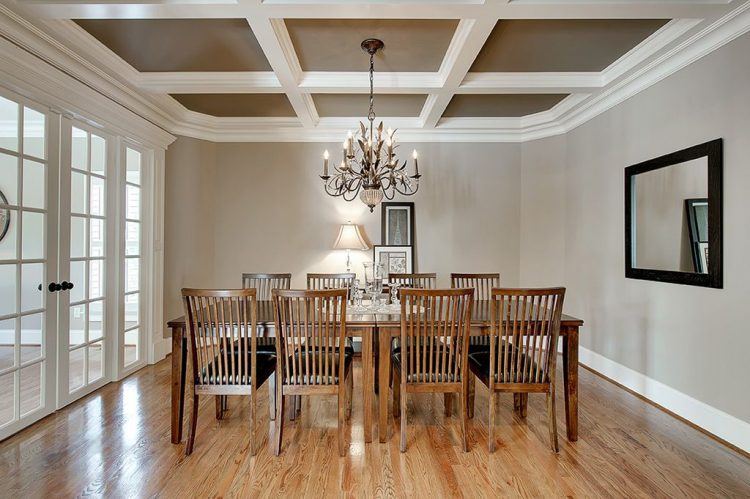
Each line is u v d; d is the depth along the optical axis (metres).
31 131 2.60
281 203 4.62
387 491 1.90
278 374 2.23
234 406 2.96
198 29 2.62
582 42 2.78
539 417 2.76
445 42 2.78
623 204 3.37
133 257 3.71
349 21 2.54
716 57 2.47
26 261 2.55
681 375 2.75
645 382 3.10
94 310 3.18
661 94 2.94
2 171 2.41
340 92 3.37
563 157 4.34
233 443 2.37
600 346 3.70
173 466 2.10
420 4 2.18
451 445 2.34
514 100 3.89
